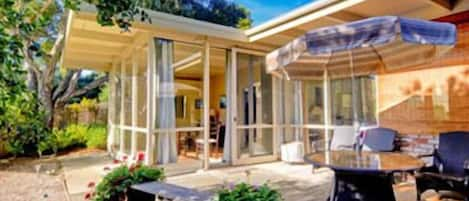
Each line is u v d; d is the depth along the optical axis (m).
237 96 6.56
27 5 2.13
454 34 3.50
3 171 6.27
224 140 7.02
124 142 7.11
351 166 2.93
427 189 3.73
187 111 6.01
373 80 5.95
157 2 4.45
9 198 4.34
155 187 3.17
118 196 3.36
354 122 5.82
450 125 4.87
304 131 7.00
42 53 2.39
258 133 6.82
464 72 4.73
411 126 5.36
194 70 6.07
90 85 12.27
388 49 4.47
